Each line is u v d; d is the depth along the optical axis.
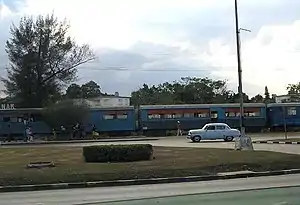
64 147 38.97
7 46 67.25
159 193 15.77
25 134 54.41
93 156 25.17
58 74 68.50
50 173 20.66
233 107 60.66
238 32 30.03
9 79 67.19
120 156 25.17
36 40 67.56
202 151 29.84
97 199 14.74
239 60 30.03
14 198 15.88
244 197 13.78
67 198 15.34
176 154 28.16
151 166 22.52
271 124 61.09
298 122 61.25
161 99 95.88
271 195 14.08
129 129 58.91
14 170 21.77
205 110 60.22
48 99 64.75
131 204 13.20
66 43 68.75
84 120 56.69
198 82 98.06
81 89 82.06
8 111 57.03
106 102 74.44
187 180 20.28
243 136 30.52
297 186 16.48
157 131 59.41
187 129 59.62
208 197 14.11
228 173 21.39
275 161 23.84
